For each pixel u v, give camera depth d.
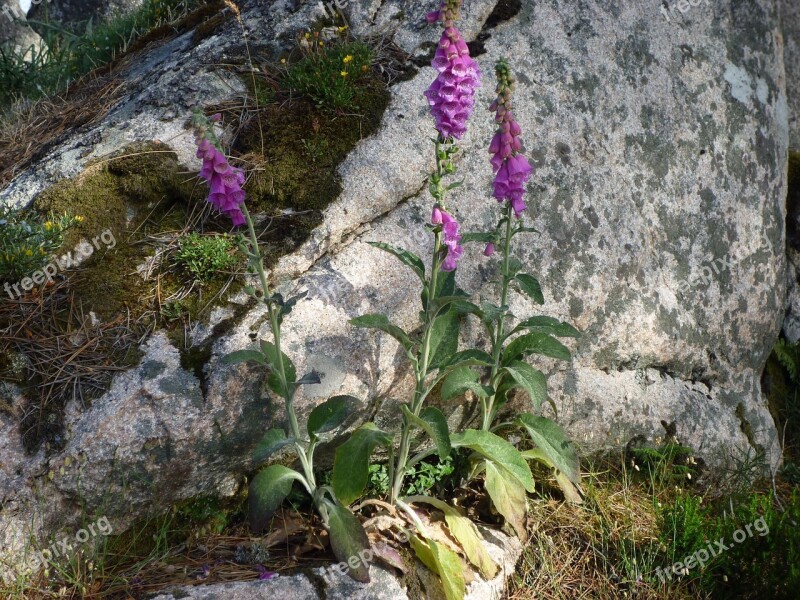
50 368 1.48
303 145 1.80
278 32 2.09
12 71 3.06
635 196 2.13
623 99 2.16
